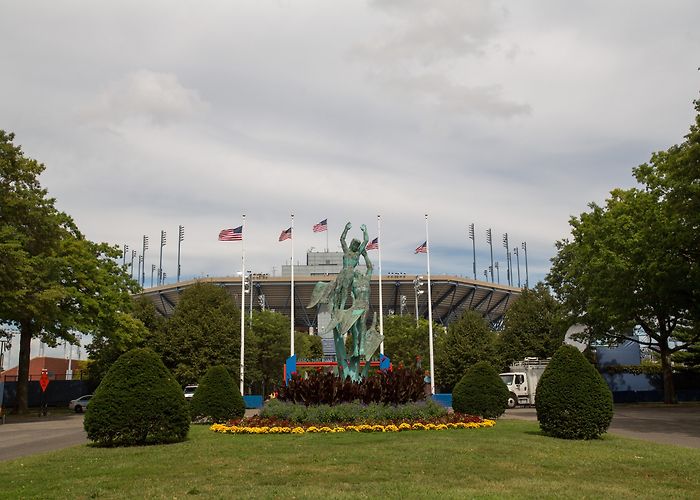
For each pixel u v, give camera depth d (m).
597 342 54.09
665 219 32.41
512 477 12.12
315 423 21.25
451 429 21.38
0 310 34.22
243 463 13.80
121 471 12.98
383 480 11.78
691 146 26.48
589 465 13.63
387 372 24.56
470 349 54.84
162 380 18.14
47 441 22.28
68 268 41.38
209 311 52.78
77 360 88.19
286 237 51.12
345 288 25.38
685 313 43.16
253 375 59.16
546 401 19.16
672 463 13.97
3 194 35.41
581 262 44.53
